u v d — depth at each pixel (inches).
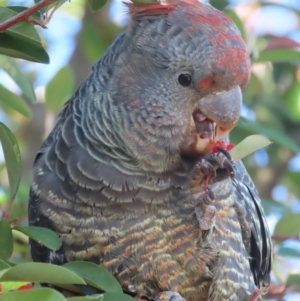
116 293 125.3
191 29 128.4
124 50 129.0
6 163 127.1
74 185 128.8
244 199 131.0
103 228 128.6
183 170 129.0
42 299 122.6
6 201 134.9
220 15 128.8
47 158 129.6
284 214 134.5
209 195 128.7
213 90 128.5
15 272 123.5
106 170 128.6
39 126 140.9
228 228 129.6
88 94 129.4
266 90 142.1
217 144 128.8
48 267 123.6
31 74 142.9
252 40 134.8
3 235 126.3
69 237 128.9
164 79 128.6
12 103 132.4
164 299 128.6
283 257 137.1
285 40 135.3
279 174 141.9
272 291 133.2
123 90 128.8
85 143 129.0
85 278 125.8
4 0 136.9
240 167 131.9
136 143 128.6
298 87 142.3
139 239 128.6
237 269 129.7
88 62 141.2
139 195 128.6
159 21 128.8
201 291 129.3
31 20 125.7
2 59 131.4
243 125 134.4
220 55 128.1
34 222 129.6
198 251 129.0
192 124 128.8
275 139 134.5
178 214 128.8
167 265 128.9
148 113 128.6
